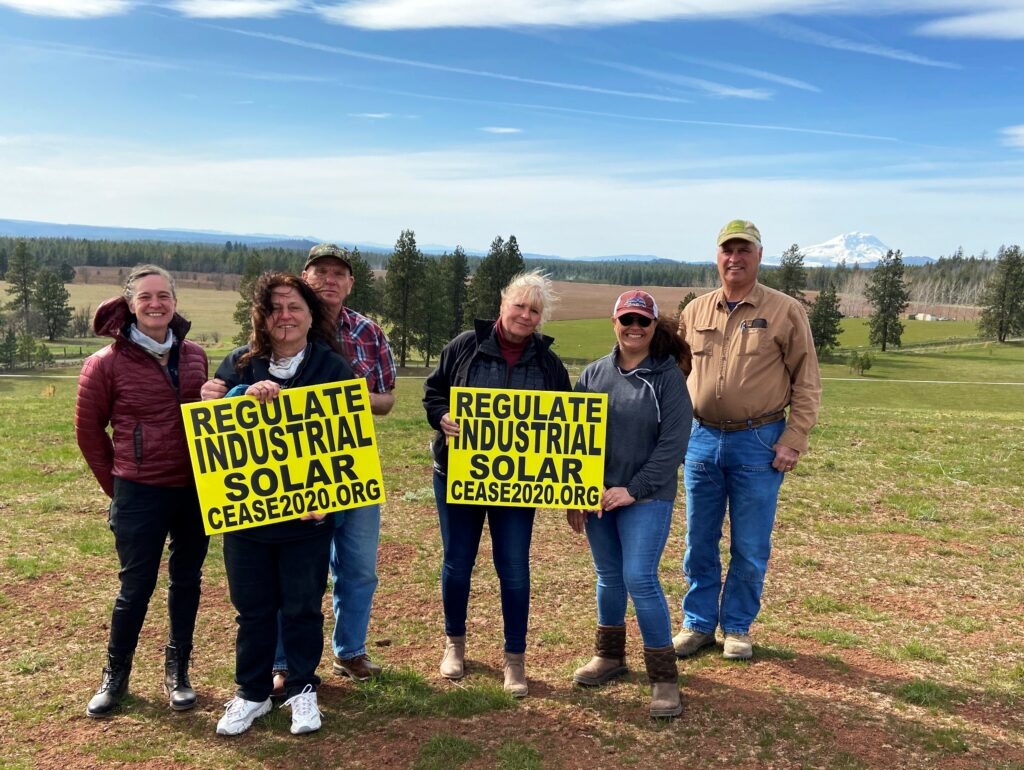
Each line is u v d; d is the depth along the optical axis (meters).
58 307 100.81
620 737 3.89
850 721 4.02
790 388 4.84
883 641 5.07
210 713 4.10
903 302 82.19
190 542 4.17
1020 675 4.54
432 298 66.06
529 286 4.19
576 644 5.10
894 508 8.48
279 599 4.09
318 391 3.98
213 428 3.86
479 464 4.31
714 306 4.87
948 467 10.43
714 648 5.03
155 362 3.94
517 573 4.38
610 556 4.43
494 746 3.79
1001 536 7.51
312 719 3.90
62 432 12.74
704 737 3.88
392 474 9.99
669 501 4.20
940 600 5.84
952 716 4.07
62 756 3.66
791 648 4.99
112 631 4.07
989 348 81.00
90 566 6.28
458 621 4.58
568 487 4.29
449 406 4.39
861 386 50.72
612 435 4.28
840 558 6.84
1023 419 16.22
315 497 3.98
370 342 4.59
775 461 4.71
